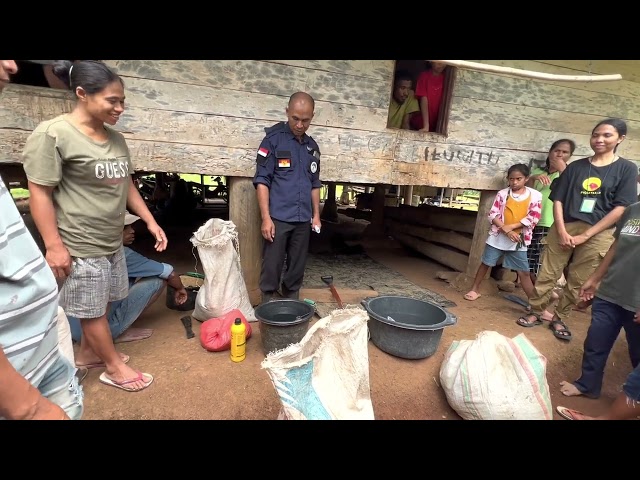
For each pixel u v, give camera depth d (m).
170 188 7.41
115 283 1.98
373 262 4.98
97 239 1.75
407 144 3.30
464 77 3.32
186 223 6.65
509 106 3.50
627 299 2.03
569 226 2.84
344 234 6.76
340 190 15.63
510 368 1.93
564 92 3.59
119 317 2.36
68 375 0.99
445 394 2.09
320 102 2.97
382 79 3.07
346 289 3.66
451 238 4.76
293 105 2.42
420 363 2.40
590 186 2.67
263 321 2.21
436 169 3.46
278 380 1.40
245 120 2.81
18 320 0.74
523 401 1.86
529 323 3.07
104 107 1.56
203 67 2.63
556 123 3.67
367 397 1.67
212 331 2.34
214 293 2.58
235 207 2.98
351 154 3.16
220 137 2.78
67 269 1.66
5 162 2.30
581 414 2.05
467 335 2.87
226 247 2.57
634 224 2.01
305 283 3.83
